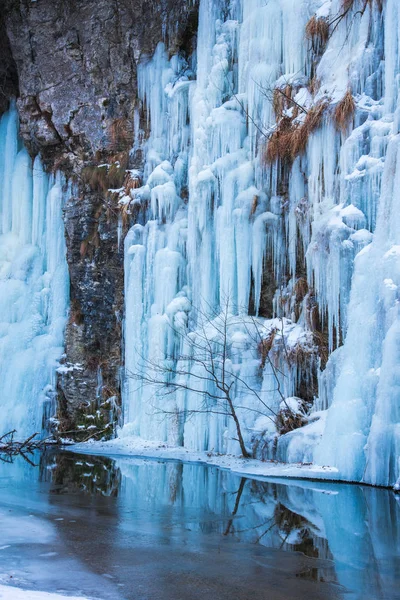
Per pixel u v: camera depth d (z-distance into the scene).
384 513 9.23
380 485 11.41
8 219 25.50
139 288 19.61
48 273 23.55
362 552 7.30
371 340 12.28
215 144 18.17
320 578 6.43
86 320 22.12
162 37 21.19
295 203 16.12
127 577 6.39
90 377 21.53
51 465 15.12
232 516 9.18
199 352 16.95
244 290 16.83
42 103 23.62
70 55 23.02
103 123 22.44
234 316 16.86
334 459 12.46
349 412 12.24
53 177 23.98
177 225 19.25
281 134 16.28
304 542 7.73
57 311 22.91
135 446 17.84
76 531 8.26
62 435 21.34
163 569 6.68
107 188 21.91
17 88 25.88
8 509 9.68
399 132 13.30
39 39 23.50
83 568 6.63
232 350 16.31
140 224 20.47
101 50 22.39
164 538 7.94
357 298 12.87
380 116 14.41
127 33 21.86
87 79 22.78
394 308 11.77
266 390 15.54
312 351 14.98
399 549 7.41
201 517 9.12
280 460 14.16
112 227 21.39
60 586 6.04
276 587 6.17
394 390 11.36
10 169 25.61
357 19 15.43
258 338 16.17
